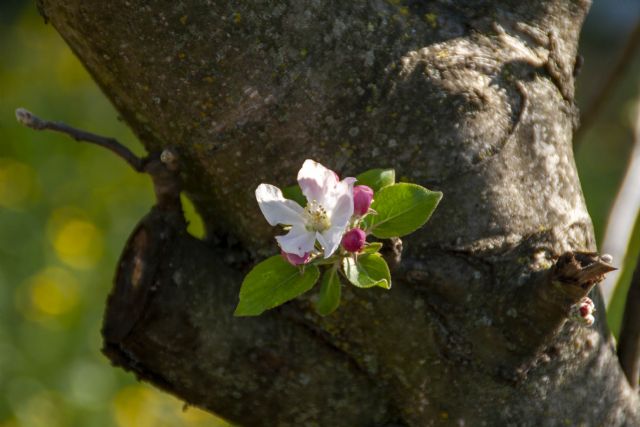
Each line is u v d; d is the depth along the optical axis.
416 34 1.01
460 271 1.00
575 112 1.06
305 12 1.00
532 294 1.00
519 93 1.02
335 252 0.93
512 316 1.01
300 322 1.02
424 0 1.02
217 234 1.04
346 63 1.00
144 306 1.02
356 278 0.92
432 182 1.00
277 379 1.03
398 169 1.00
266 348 1.03
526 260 1.01
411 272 1.00
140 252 1.03
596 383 1.05
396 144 1.00
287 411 1.04
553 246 1.02
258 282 0.93
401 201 0.94
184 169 1.03
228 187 1.02
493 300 1.01
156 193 1.03
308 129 1.00
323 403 1.04
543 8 1.05
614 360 1.07
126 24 1.00
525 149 1.02
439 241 1.00
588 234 1.05
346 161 1.00
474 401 1.03
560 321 1.00
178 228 1.03
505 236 1.01
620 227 1.26
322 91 1.00
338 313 1.02
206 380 1.04
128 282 1.02
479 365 1.02
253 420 1.05
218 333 1.03
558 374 1.03
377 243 0.93
